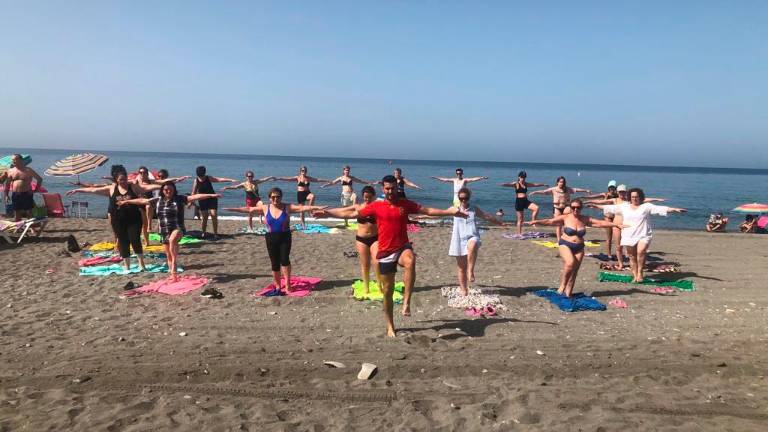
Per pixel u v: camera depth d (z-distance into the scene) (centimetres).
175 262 901
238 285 882
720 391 491
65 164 1498
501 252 1280
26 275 940
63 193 3234
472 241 798
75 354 556
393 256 605
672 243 1559
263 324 674
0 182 1396
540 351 586
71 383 485
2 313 707
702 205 3750
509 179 7500
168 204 894
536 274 1022
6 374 502
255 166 10119
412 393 477
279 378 508
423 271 1029
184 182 4606
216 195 1043
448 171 11181
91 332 632
